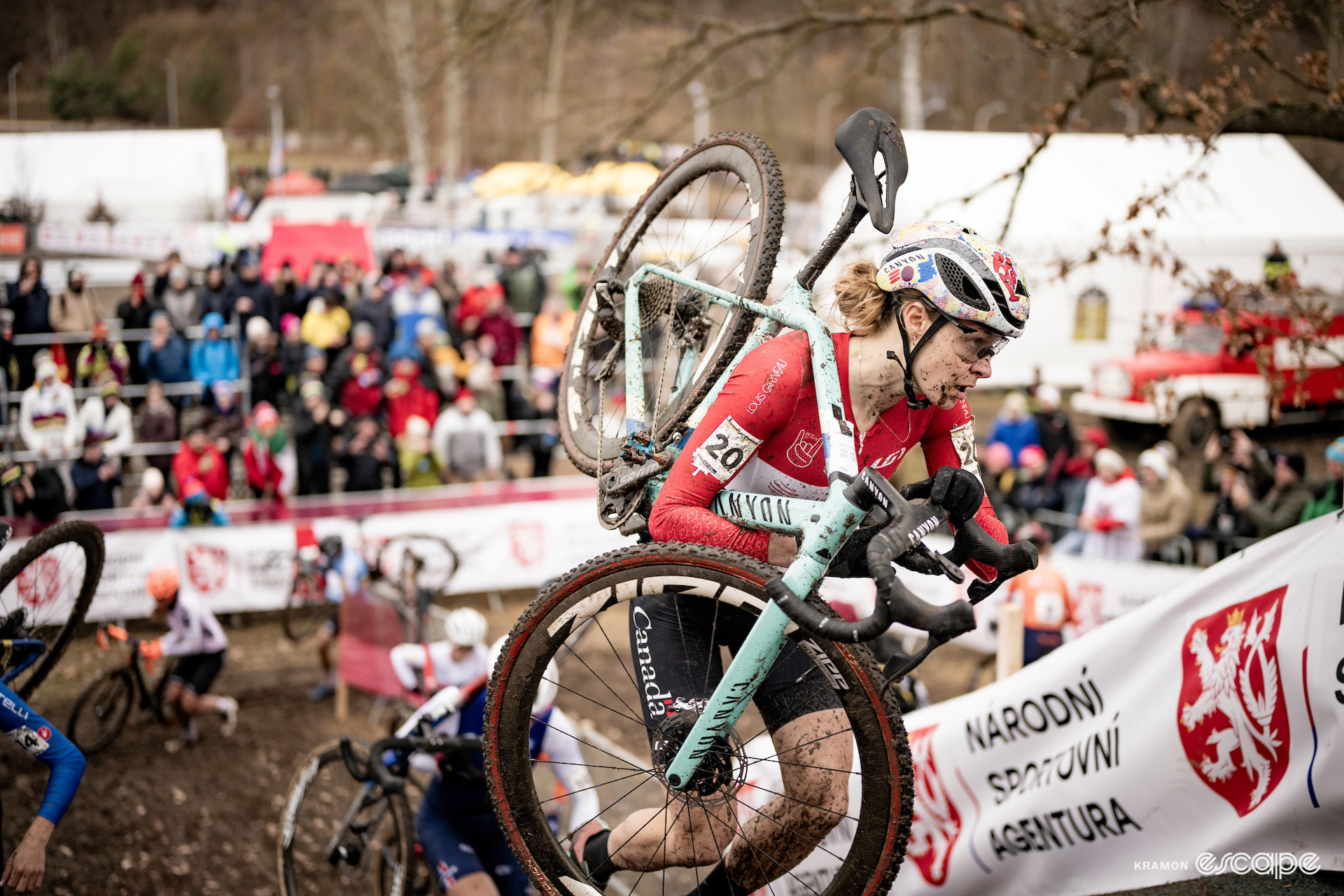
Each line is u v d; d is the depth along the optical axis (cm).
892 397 188
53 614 328
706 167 228
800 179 2722
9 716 307
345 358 1002
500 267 1421
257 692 790
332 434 955
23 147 1353
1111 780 269
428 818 447
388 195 1933
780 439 190
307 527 845
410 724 448
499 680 187
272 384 1056
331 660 789
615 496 203
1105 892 269
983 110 1845
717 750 186
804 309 187
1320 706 224
